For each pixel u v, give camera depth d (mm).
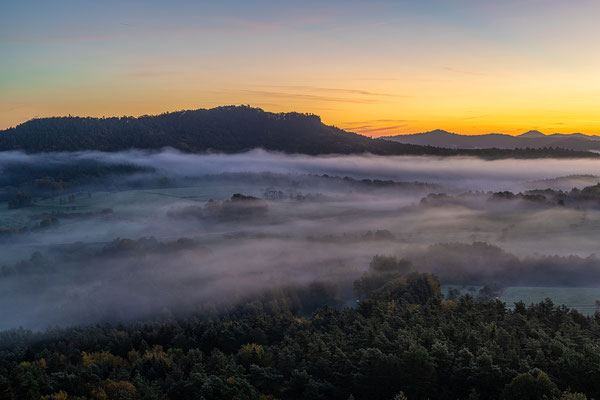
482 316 105688
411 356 76312
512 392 69125
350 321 115750
